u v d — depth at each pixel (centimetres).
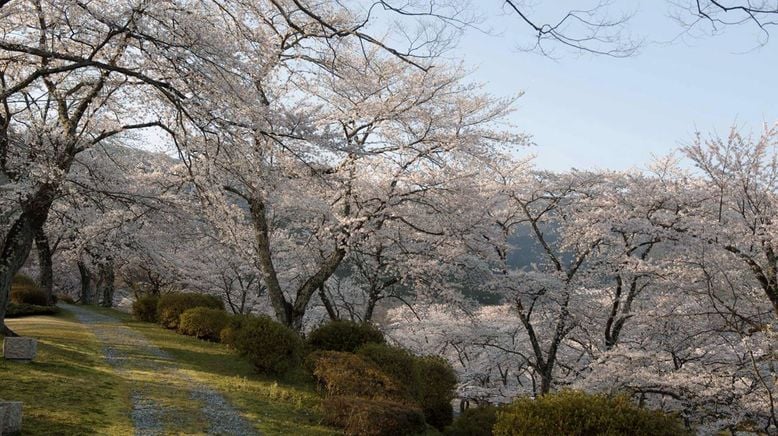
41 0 1130
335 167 1596
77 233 2305
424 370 1390
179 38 1053
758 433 1417
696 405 1538
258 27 1394
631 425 777
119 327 2133
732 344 1573
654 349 1705
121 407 958
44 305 2731
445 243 1916
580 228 1866
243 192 1703
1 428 704
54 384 1035
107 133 1509
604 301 1900
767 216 1533
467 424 1323
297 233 2205
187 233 2072
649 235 1711
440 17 673
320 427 1007
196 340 1912
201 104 1001
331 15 1327
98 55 1362
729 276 1538
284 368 1386
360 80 1548
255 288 3319
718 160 1609
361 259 2130
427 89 1716
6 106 1439
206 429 895
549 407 816
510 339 2198
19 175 1428
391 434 966
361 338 1520
